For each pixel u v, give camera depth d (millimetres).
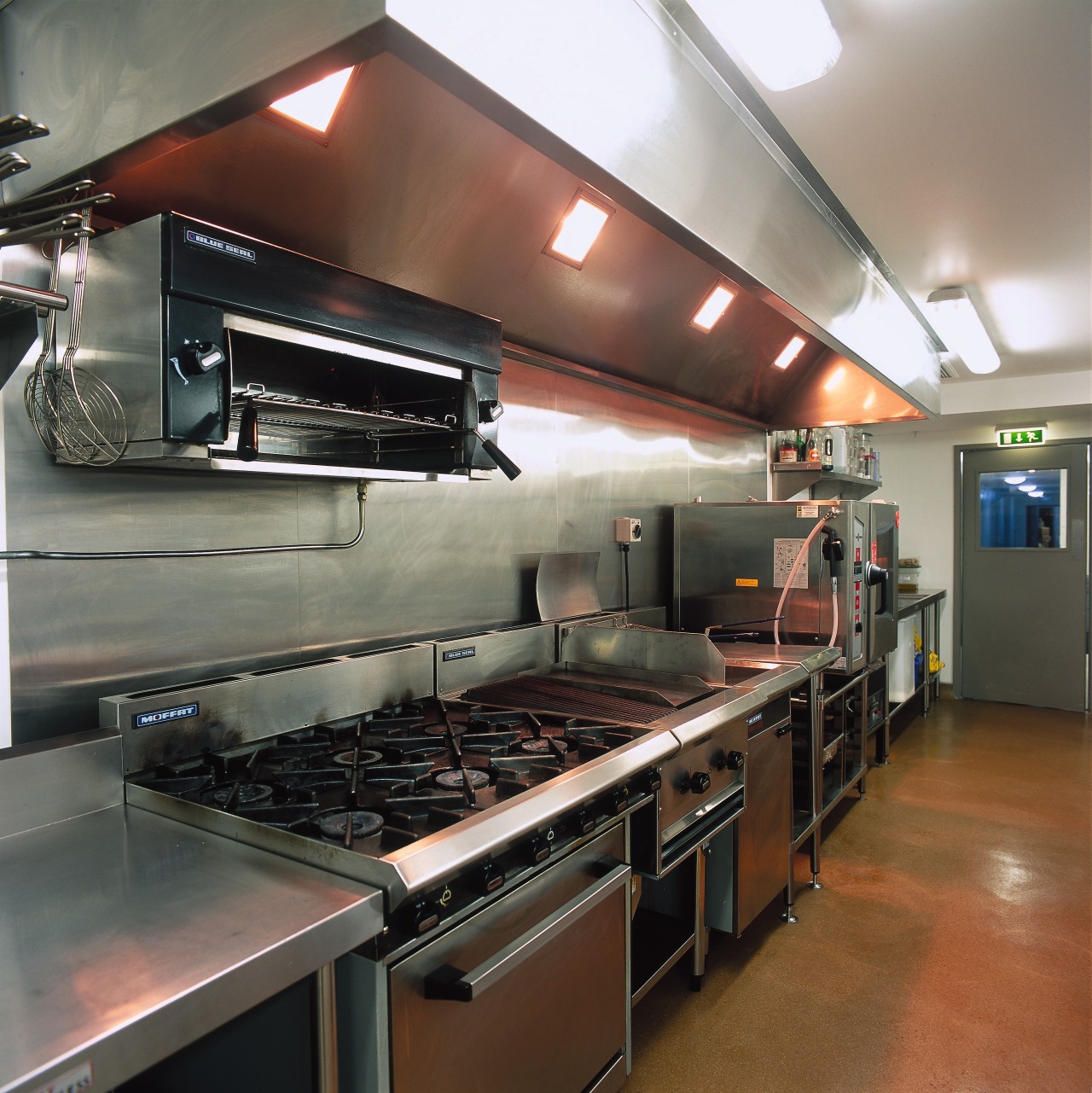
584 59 1243
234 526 1724
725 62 1691
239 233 1395
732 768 2100
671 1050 1949
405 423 1646
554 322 2447
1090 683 5848
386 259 1798
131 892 1026
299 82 962
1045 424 5922
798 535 3404
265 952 874
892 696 5406
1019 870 2990
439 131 1604
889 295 3182
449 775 1466
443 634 2361
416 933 1061
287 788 1354
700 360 3236
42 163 1224
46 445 1347
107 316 1257
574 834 1435
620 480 3303
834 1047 1958
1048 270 3045
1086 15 1547
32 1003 775
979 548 6270
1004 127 1982
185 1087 1161
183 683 1618
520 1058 1323
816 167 2195
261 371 1583
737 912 2209
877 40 1636
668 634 2346
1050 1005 2121
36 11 1204
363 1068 1069
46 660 1390
